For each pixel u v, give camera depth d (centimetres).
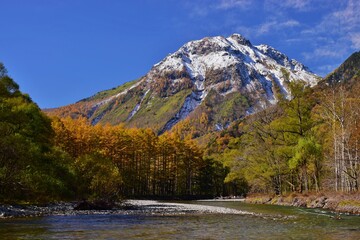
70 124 8975
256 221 2506
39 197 3903
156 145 9600
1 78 4756
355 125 4584
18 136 3459
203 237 1688
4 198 3359
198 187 11394
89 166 4812
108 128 9188
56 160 4909
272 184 6378
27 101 5444
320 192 4647
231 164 7125
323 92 5041
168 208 4178
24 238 1549
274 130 5616
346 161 4688
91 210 3369
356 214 3164
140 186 9931
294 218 2775
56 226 2020
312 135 5153
